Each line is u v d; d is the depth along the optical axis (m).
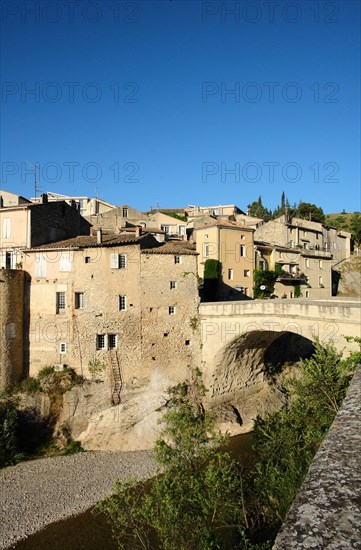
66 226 52.66
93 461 37.56
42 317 44.34
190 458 22.19
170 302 45.47
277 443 23.25
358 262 87.25
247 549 18.16
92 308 43.50
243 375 49.41
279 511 20.25
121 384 43.09
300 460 22.09
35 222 46.09
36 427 41.22
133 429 41.72
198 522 17.78
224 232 58.69
